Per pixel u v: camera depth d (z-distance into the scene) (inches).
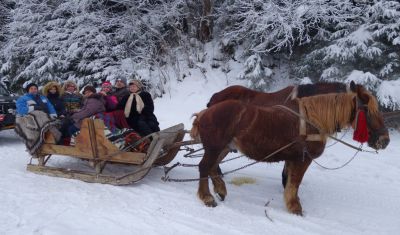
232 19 565.0
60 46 639.8
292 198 223.0
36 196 235.5
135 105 299.4
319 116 214.5
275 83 508.4
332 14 464.4
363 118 209.8
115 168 306.0
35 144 281.7
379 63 418.9
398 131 409.1
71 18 627.5
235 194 256.4
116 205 224.4
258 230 195.8
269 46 506.9
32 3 662.5
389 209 235.1
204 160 232.8
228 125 224.4
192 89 539.2
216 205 229.6
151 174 296.2
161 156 271.6
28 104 322.3
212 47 588.7
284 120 216.1
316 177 297.0
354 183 283.4
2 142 420.8
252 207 232.2
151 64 598.9
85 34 623.2
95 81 605.3
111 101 307.6
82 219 203.0
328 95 216.8
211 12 588.4
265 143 218.2
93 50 615.2
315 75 470.0
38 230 188.5
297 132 215.2
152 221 203.0
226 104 228.1
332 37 455.5
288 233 193.8
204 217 210.7
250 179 285.6
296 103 221.9
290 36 458.0
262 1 496.7
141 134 293.3
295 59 514.3
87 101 292.0
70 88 365.4
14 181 266.5
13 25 663.8
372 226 209.3
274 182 285.0
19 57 689.0
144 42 613.6
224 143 227.1
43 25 673.0
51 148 282.8
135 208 220.7
